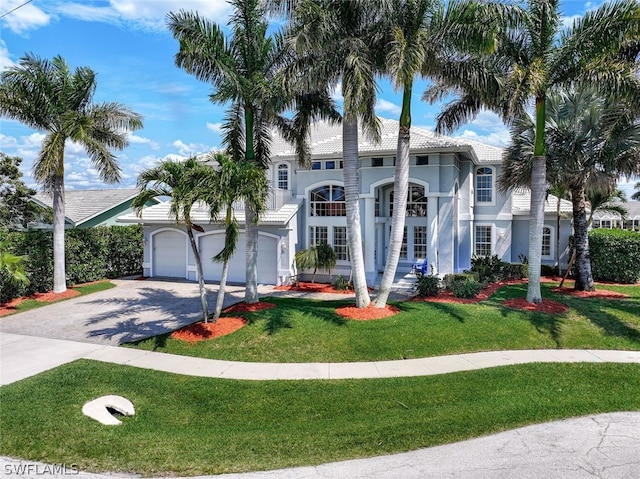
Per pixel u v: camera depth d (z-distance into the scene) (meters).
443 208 20.66
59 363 10.78
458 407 7.90
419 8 13.02
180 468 5.98
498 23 13.16
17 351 11.80
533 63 12.96
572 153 17.09
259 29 15.16
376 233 22.53
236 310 15.01
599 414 7.63
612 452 6.31
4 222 22.62
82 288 21.12
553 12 13.84
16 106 17.62
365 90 12.61
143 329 14.02
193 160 12.37
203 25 14.23
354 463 6.05
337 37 13.08
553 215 24.95
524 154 17.88
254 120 16.64
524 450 6.37
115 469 5.98
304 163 18.78
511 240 26.02
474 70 14.20
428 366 10.24
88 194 34.34
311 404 8.28
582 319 13.48
